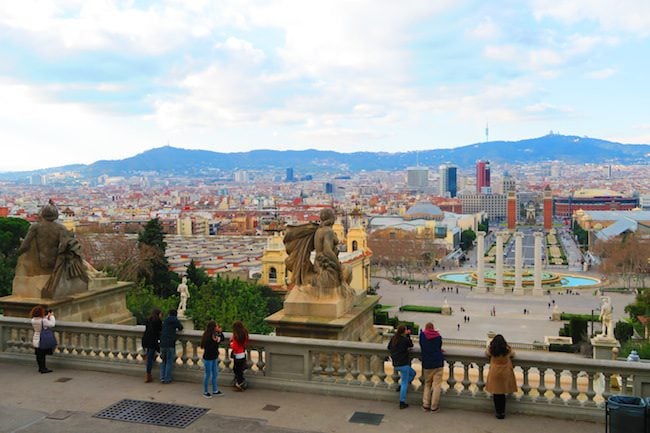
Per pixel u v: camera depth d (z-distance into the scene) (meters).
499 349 18.61
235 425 18.38
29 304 27.45
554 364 18.75
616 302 141.12
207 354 20.73
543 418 18.58
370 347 20.41
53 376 23.36
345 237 129.25
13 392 21.58
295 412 19.30
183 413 19.36
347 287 24.48
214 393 20.89
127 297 57.75
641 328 83.44
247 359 21.95
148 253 92.88
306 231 24.41
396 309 130.25
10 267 72.00
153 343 22.41
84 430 18.22
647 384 17.91
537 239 156.50
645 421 15.09
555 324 112.31
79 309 29.30
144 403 20.28
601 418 18.12
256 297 68.38
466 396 19.44
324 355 22.00
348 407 19.67
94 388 21.91
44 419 19.06
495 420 18.48
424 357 19.20
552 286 168.50
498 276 159.38
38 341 23.52
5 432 18.08
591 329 88.00
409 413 19.12
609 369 18.19
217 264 156.00
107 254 111.69
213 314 59.09
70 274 28.84
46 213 28.80
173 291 94.50
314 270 24.19
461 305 137.50
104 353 24.33
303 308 23.58
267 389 21.34
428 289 166.25
